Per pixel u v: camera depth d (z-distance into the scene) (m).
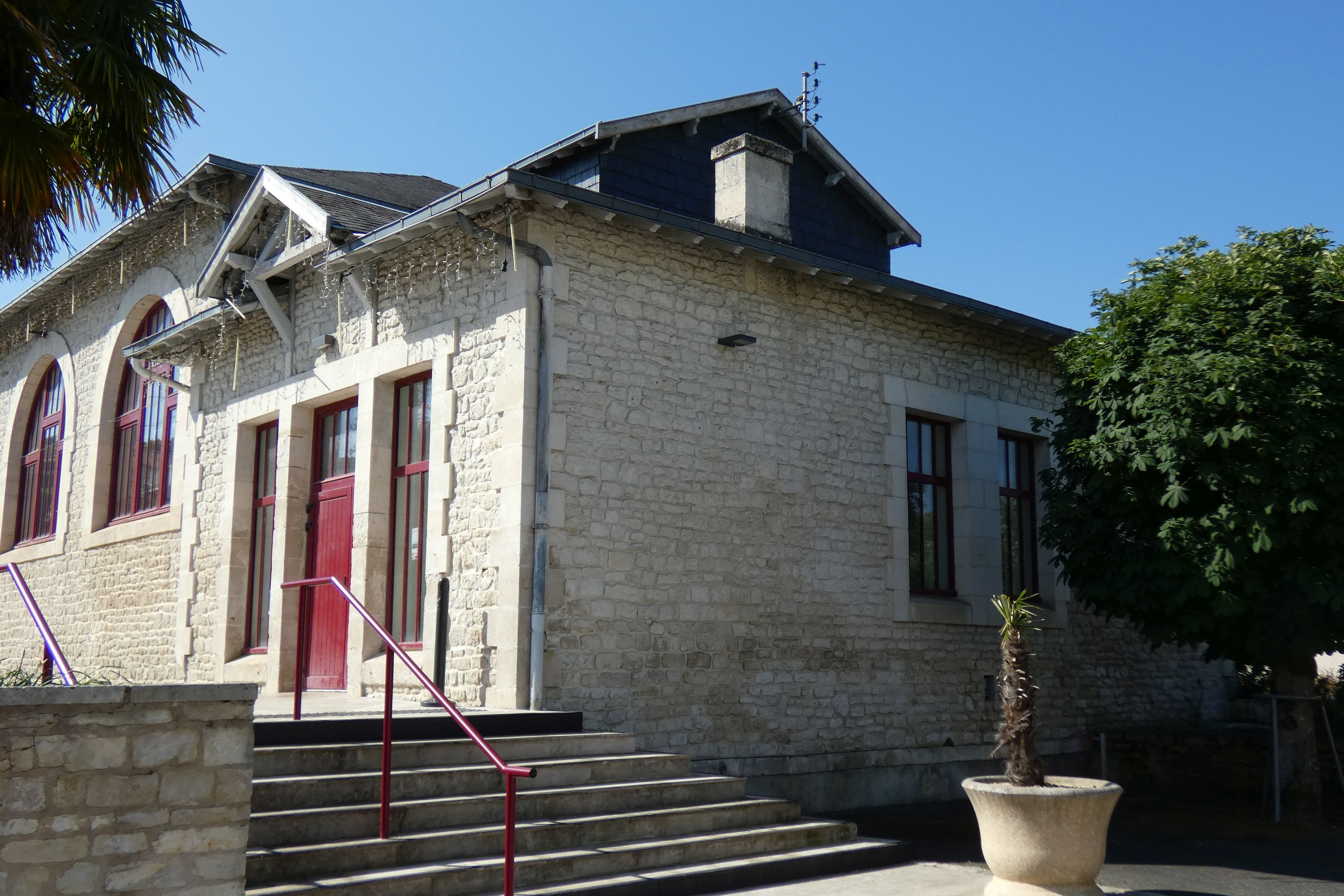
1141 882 7.30
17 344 18.31
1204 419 9.09
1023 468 12.74
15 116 5.91
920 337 11.52
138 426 14.63
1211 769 11.94
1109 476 9.62
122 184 6.85
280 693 10.30
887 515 10.83
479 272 8.98
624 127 11.84
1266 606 9.22
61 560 15.54
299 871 5.52
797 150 13.91
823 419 10.41
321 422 10.88
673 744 8.79
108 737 4.77
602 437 8.73
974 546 11.59
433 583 8.88
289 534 10.62
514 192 8.10
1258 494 8.82
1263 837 9.14
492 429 8.61
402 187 13.82
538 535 8.25
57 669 4.97
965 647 11.38
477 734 5.56
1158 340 9.51
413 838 5.95
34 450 17.61
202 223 13.68
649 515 8.93
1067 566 10.38
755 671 9.48
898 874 7.07
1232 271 9.27
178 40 6.80
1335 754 10.38
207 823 4.98
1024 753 6.55
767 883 6.74
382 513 9.66
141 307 14.96
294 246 10.48
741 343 9.64
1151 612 9.83
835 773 9.91
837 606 10.23
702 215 12.70
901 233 14.89
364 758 6.61
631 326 9.06
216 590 11.57
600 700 8.38
